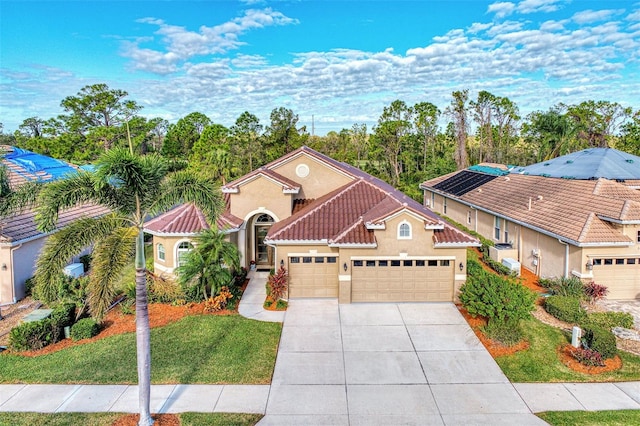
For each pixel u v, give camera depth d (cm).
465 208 3375
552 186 2641
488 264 2462
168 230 2105
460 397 1263
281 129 5591
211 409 1200
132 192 1174
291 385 1324
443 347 1557
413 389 1304
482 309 1619
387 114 5931
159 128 10206
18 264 2041
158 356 1470
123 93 7800
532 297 1662
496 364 1441
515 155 6003
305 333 1672
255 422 1147
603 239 1933
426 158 5991
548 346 1542
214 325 1706
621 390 1291
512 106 5897
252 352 1512
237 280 2183
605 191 2264
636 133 5331
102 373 1369
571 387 1311
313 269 2009
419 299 1969
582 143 5578
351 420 1157
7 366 1413
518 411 1194
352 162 6525
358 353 1520
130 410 1189
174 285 1905
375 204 2245
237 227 2238
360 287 1966
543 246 2277
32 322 1556
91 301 1135
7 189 1538
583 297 1927
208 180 1289
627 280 2008
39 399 1238
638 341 1581
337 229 2031
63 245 1116
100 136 6844
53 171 3073
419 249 1930
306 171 2611
